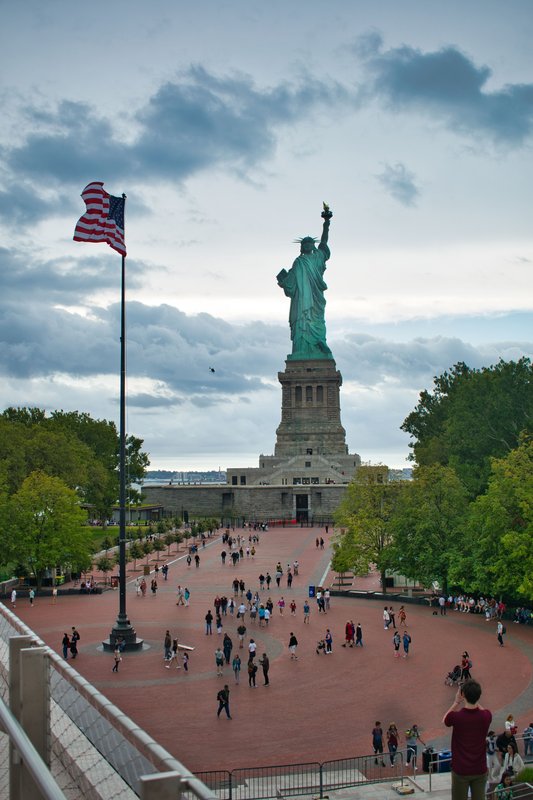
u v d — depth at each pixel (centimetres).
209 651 6231
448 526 8731
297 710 4753
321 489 19800
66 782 991
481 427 11425
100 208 5956
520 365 11494
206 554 12925
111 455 17588
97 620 7544
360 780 3678
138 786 812
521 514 7656
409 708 4809
